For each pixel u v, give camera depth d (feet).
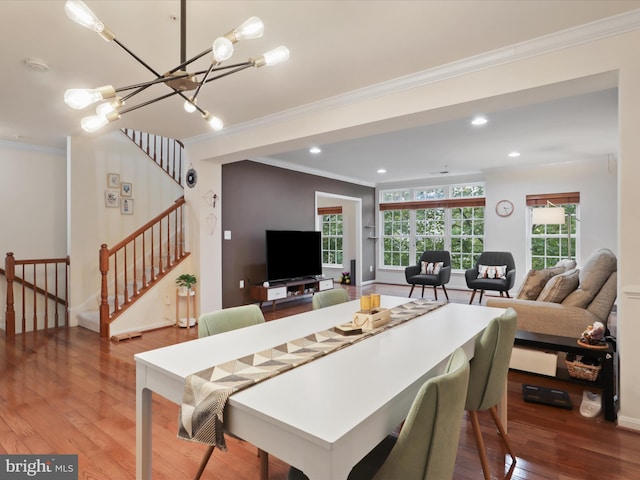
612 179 19.89
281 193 21.27
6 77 9.53
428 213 27.50
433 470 3.40
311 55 8.45
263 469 5.42
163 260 18.72
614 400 8.09
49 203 17.65
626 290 7.29
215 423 3.61
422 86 9.42
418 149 18.10
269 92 10.55
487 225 23.66
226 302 18.02
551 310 10.17
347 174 25.30
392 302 8.59
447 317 7.18
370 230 29.50
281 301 21.44
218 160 15.81
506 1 6.53
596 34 7.26
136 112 12.27
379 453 4.36
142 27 7.32
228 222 18.22
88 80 9.73
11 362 11.37
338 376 4.21
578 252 20.86
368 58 8.60
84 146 16.19
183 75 5.46
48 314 16.94
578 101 11.68
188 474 6.18
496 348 5.55
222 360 4.70
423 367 4.49
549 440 7.16
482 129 14.70
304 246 21.22
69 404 8.57
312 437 2.99
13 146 16.63
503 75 8.33
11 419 7.88
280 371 4.31
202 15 6.88
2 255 16.30
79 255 16.07
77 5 4.24
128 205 17.76
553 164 21.48
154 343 13.39
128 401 8.75
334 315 7.34
